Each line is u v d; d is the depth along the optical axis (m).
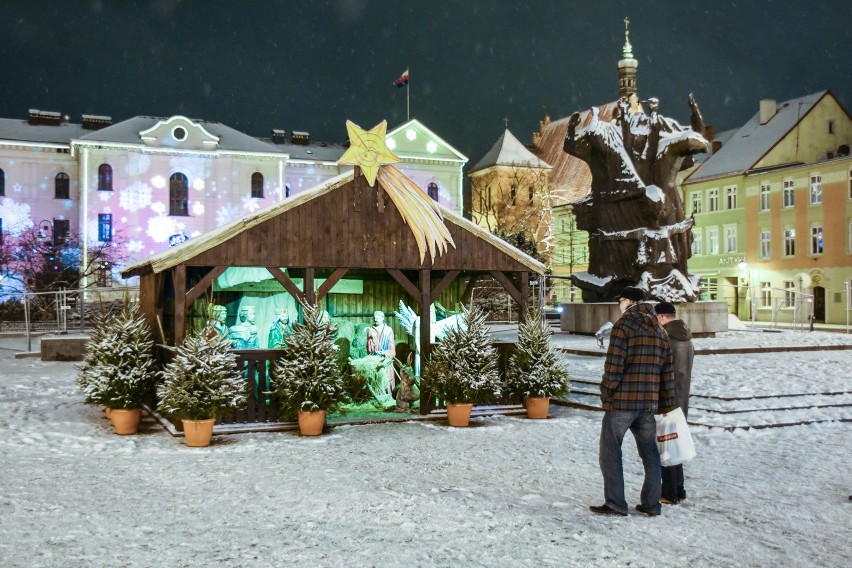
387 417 13.58
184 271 12.41
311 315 12.57
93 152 63.50
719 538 6.91
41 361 26.80
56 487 8.62
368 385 14.59
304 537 6.80
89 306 46.81
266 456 10.52
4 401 16.22
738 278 63.22
